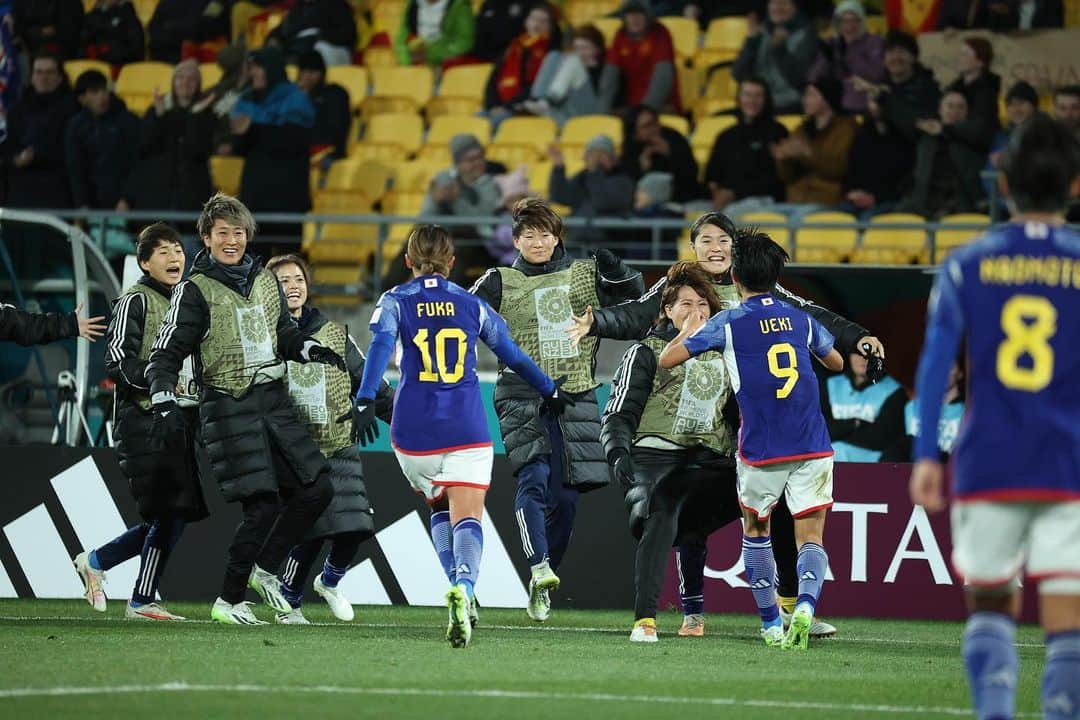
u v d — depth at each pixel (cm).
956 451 1321
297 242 4856
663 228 4681
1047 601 1288
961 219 4662
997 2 5278
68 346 4041
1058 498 1275
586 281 2642
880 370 2417
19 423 3984
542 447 2556
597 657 2112
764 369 2206
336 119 5341
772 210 4578
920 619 2936
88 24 5916
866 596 2958
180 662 1944
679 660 2100
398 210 5297
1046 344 1300
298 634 2364
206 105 4891
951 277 1330
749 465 2230
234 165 4966
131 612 2625
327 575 2678
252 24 6025
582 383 2619
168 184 4875
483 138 5441
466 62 5847
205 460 2997
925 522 2947
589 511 2997
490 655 2102
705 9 5859
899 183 4738
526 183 4809
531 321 2612
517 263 2659
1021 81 4781
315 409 2611
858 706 1686
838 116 4828
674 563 3020
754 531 2303
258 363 2462
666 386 2405
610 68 5372
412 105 5744
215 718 1508
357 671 1880
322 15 5834
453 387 2183
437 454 2169
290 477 2500
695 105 5541
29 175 5078
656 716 1577
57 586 2998
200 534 3002
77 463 3011
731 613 2977
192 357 2517
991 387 1304
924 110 4803
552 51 5475
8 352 4022
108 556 2717
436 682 1795
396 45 5938
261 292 2478
